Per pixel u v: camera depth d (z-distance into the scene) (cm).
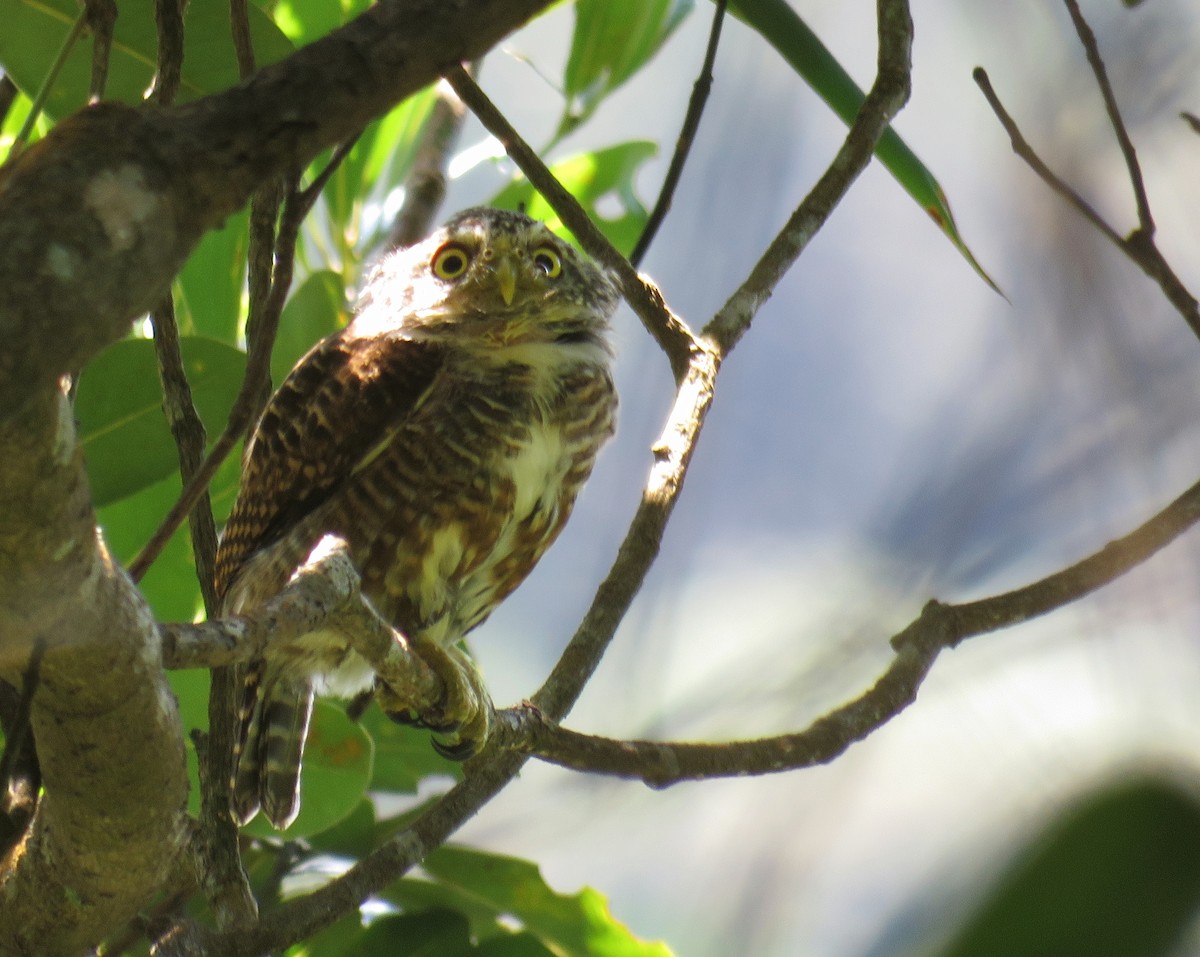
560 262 809
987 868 203
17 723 336
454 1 293
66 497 302
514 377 753
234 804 752
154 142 268
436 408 743
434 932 732
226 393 678
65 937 461
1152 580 249
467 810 551
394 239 905
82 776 382
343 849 784
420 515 737
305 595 395
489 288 763
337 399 746
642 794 402
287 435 754
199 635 361
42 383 256
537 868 738
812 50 642
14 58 623
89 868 426
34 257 251
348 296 897
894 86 657
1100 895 195
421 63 290
